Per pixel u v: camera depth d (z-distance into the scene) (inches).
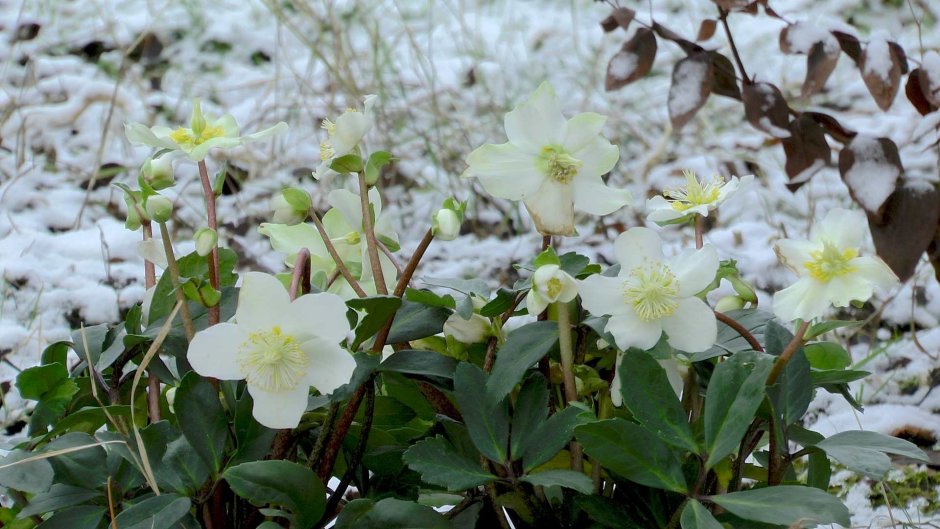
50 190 129.0
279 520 64.6
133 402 64.9
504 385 63.4
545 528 64.5
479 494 66.1
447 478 62.9
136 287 107.2
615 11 93.4
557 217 64.1
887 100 84.5
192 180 133.2
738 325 64.7
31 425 65.3
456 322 65.8
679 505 63.3
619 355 64.5
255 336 62.3
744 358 64.0
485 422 63.7
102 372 66.7
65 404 65.5
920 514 77.2
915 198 84.0
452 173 132.4
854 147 84.6
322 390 62.5
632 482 64.2
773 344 64.9
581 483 61.9
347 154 64.6
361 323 63.9
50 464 63.1
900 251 84.4
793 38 87.0
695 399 65.9
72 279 108.2
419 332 65.1
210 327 62.4
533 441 63.5
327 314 62.3
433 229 64.6
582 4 183.0
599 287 63.6
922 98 88.7
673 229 124.9
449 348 66.6
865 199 82.8
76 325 101.7
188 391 63.3
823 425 86.0
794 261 63.2
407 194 132.7
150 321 65.2
